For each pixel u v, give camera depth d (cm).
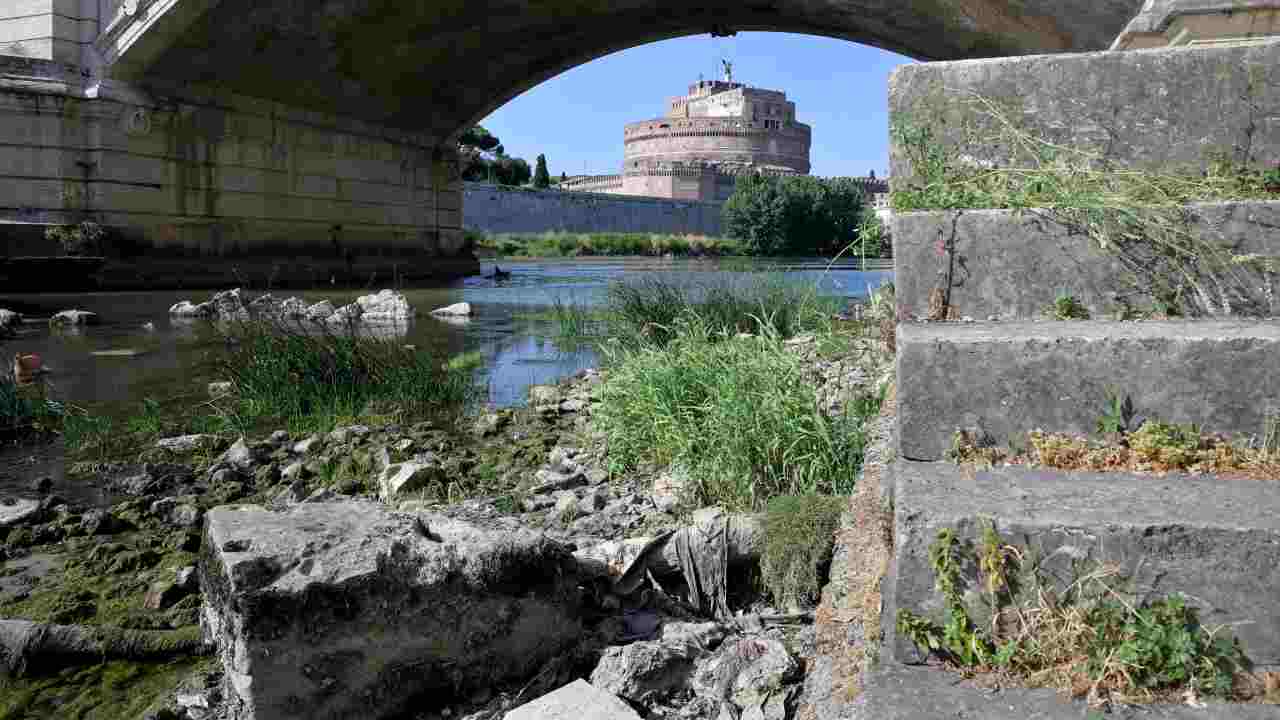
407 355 1064
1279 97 372
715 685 318
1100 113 389
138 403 883
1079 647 218
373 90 3391
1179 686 212
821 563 385
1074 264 335
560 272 4000
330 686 298
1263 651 212
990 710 206
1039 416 273
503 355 1253
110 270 2577
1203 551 213
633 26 3381
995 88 400
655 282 1405
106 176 2645
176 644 349
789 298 1233
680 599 401
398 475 581
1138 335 269
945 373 278
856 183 9200
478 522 356
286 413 833
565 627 343
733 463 514
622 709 290
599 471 604
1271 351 257
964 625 225
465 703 320
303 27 2767
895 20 2670
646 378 644
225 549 309
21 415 791
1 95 2494
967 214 342
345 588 297
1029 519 222
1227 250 327
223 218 2992
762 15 3197
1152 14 461
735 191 8406
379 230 3666
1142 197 354
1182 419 265
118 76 2634
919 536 230
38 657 340
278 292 2631
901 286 351
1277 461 254
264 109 3103
